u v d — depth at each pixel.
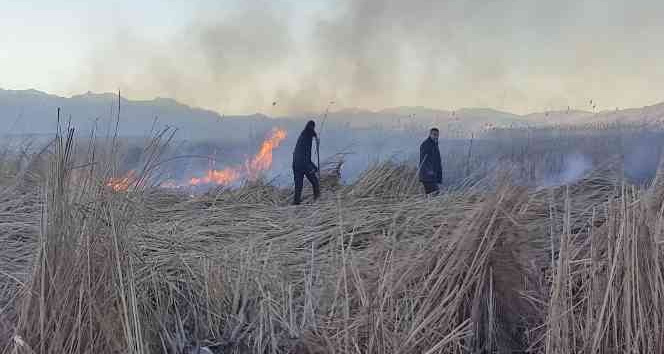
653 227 3.17
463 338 3.15
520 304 3.39
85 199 2.96
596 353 2.93
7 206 4.89
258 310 3.53
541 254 4.00
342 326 3.12
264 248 4.81
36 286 2.73
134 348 2.76
